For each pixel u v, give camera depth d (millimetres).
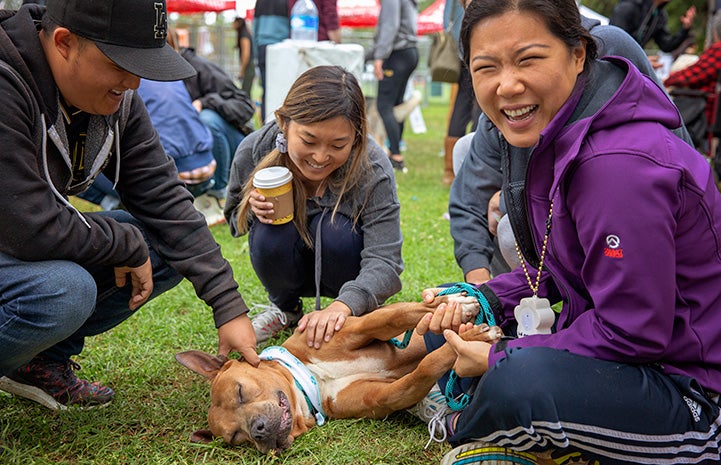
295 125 2707
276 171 2926
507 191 2303
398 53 7848
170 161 2748
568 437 1974
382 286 2941
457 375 2393
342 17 15805
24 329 2246
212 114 5566
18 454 2334
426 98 19094
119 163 2596
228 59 17453
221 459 2457
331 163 2770
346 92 2684
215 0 11141
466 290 2598
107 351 3191
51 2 2166
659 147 1905
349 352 2812
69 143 2420
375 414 2678
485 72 1988
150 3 2182
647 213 1860
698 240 1968
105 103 2287
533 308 2328
